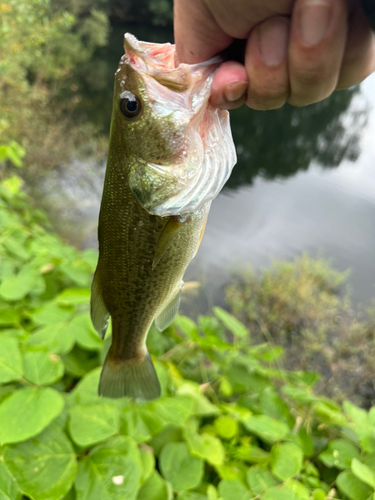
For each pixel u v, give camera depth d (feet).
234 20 0.49
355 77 0.50
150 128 0.59
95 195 3.79
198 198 0.62
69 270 1.40
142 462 0.84
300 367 2.30
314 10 0.43
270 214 4.66
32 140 3.52
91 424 0.82
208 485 0.93
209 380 1.41
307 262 3.14
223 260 3.35
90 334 1.06
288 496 0.83
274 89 0.50
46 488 0.69
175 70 0.57
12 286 1.18
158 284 0.71
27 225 2.22
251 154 6.91
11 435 0.72
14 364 0.84
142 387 0.82
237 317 2.65
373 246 4.17
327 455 1.03
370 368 2.26
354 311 2.89
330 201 5.49
